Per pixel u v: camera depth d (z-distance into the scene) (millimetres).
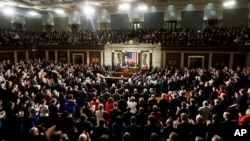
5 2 21156
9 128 6215
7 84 9852
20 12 27969
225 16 23359
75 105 8539
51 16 30219
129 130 5551
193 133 5473
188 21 24969
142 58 21734
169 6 24734
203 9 24031
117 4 23172
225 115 5445
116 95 9508
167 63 20969
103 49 22781
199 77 13883
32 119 6633
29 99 8141
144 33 23422
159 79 14430
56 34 27109
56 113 7359
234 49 18500
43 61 22812
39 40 26031
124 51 22094
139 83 12297
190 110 7023
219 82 11406
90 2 21594
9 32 24406
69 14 29359
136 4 23016
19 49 22859
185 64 20406
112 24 27922
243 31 20219
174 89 13562
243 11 22578
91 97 10547
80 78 14023
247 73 14109
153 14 26156
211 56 19422
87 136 5289
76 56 24000
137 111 7551
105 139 4680
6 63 19297
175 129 5445
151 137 4613
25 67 17125
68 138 5793
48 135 6418
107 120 7023
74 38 25172
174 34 22062
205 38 20188
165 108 8094
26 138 6273
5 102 8305
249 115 5961
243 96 7660
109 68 21766
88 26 28984
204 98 8812
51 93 9594
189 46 19906
